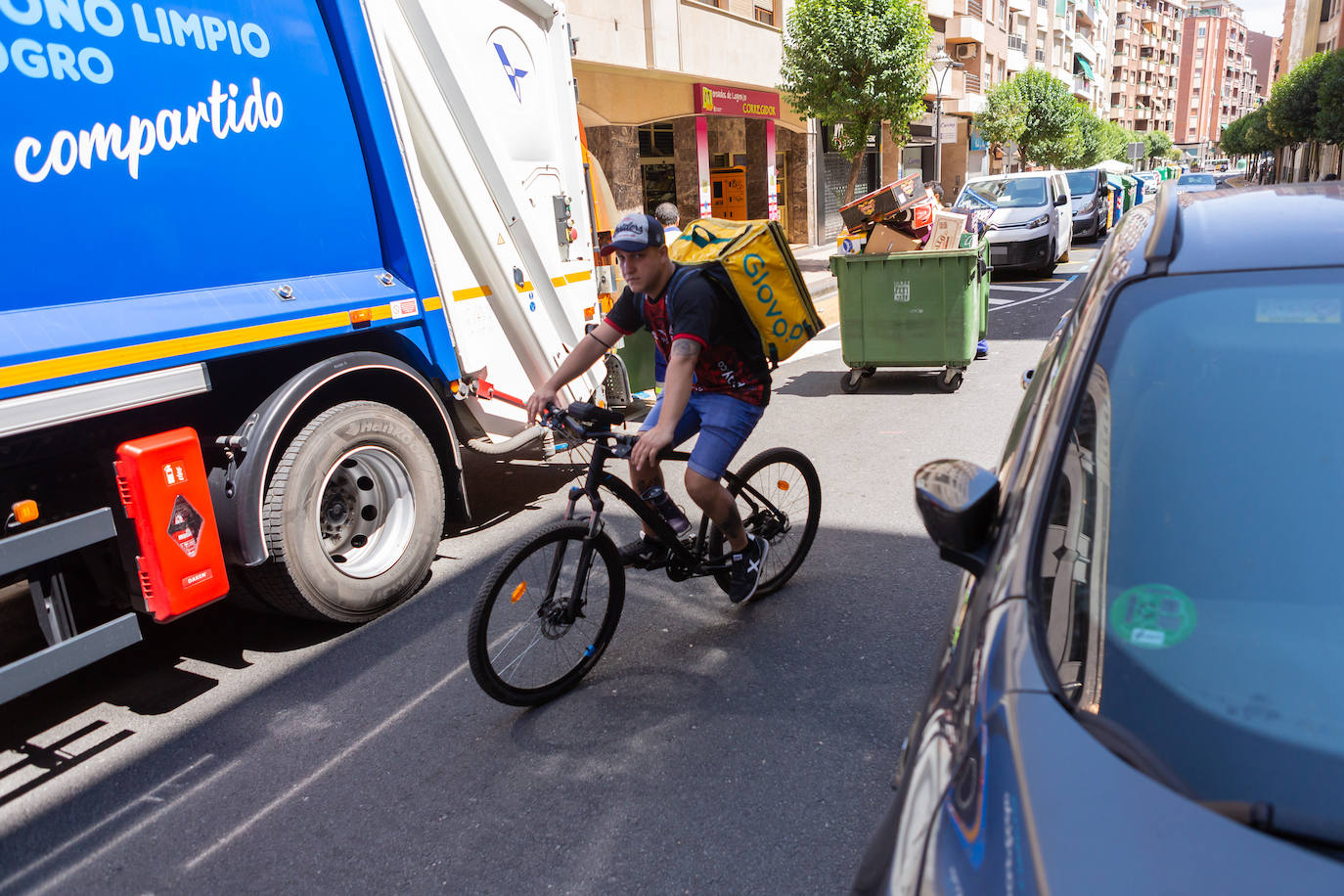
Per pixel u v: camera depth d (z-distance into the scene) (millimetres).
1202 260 2006
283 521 3785
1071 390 1902
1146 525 1689
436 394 4520
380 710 3518
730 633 3939
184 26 3545
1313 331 1809
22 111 3059
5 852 2842
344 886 2613
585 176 5988
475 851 2719
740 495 3979
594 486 3443
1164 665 1524
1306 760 1383
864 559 4637
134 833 2893
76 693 3789
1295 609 1561
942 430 6969
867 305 8086
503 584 3260
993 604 1649
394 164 4422
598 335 3656
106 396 3203
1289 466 1685
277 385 4082
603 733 3270
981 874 1253
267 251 3883
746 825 2748
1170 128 140000
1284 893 1151
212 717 3541
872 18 16219
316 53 4094
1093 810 1272
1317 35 58062
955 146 43031
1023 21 53438
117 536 3406
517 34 5320
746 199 21562
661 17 16016
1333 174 46812
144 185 3420
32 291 3102
